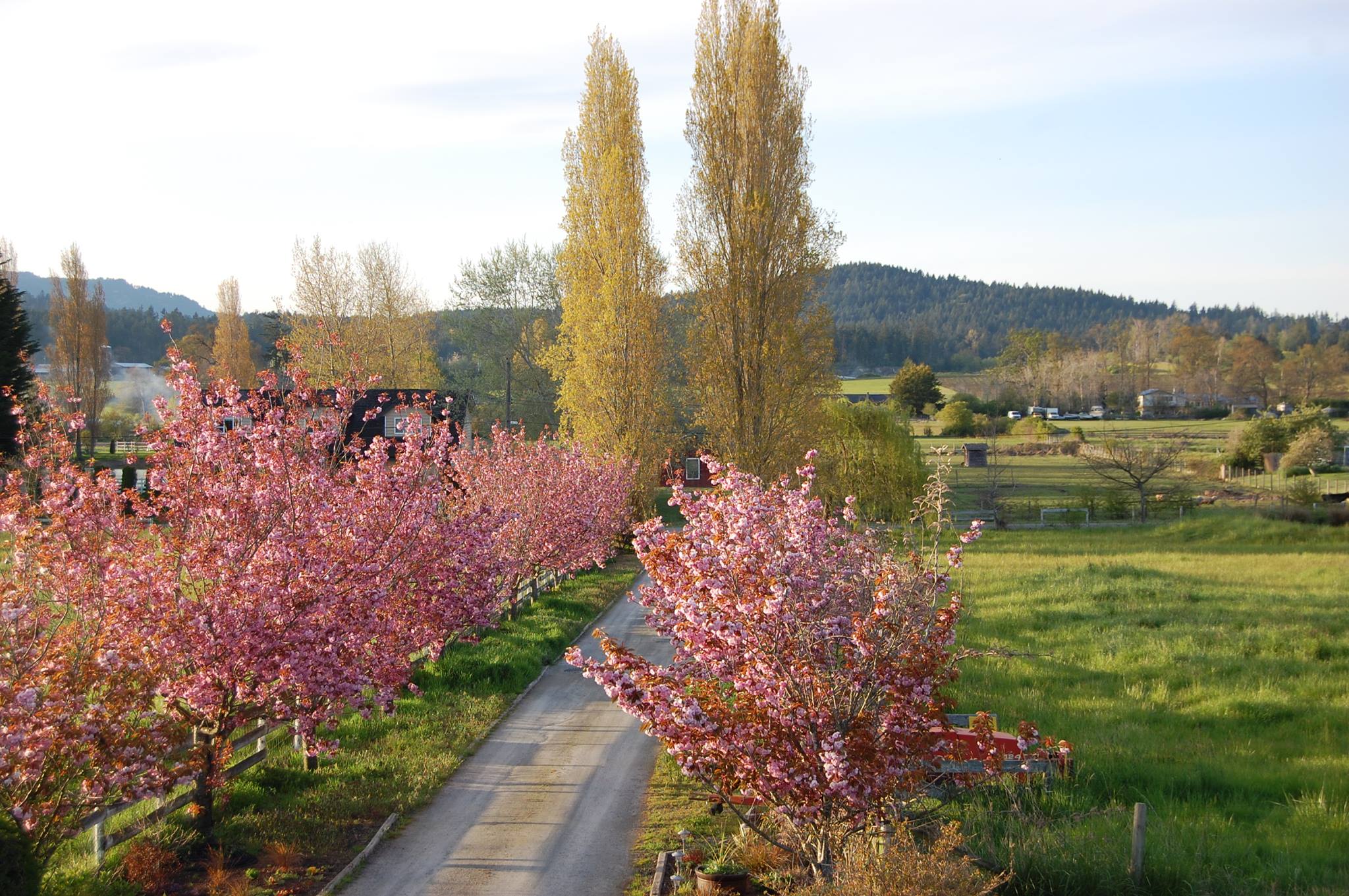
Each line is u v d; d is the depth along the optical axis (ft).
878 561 37.60
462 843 40.78
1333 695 59.88
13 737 28.84
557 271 150.30
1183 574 109.09
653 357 142.92
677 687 32.96
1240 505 177.88
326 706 42.91
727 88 123.34
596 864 38.63
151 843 36.81
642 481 142.72
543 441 103.24
